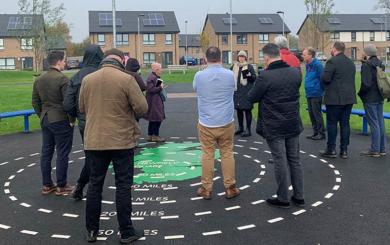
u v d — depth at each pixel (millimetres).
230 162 6324
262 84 5816
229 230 5246
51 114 6477
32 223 5566
